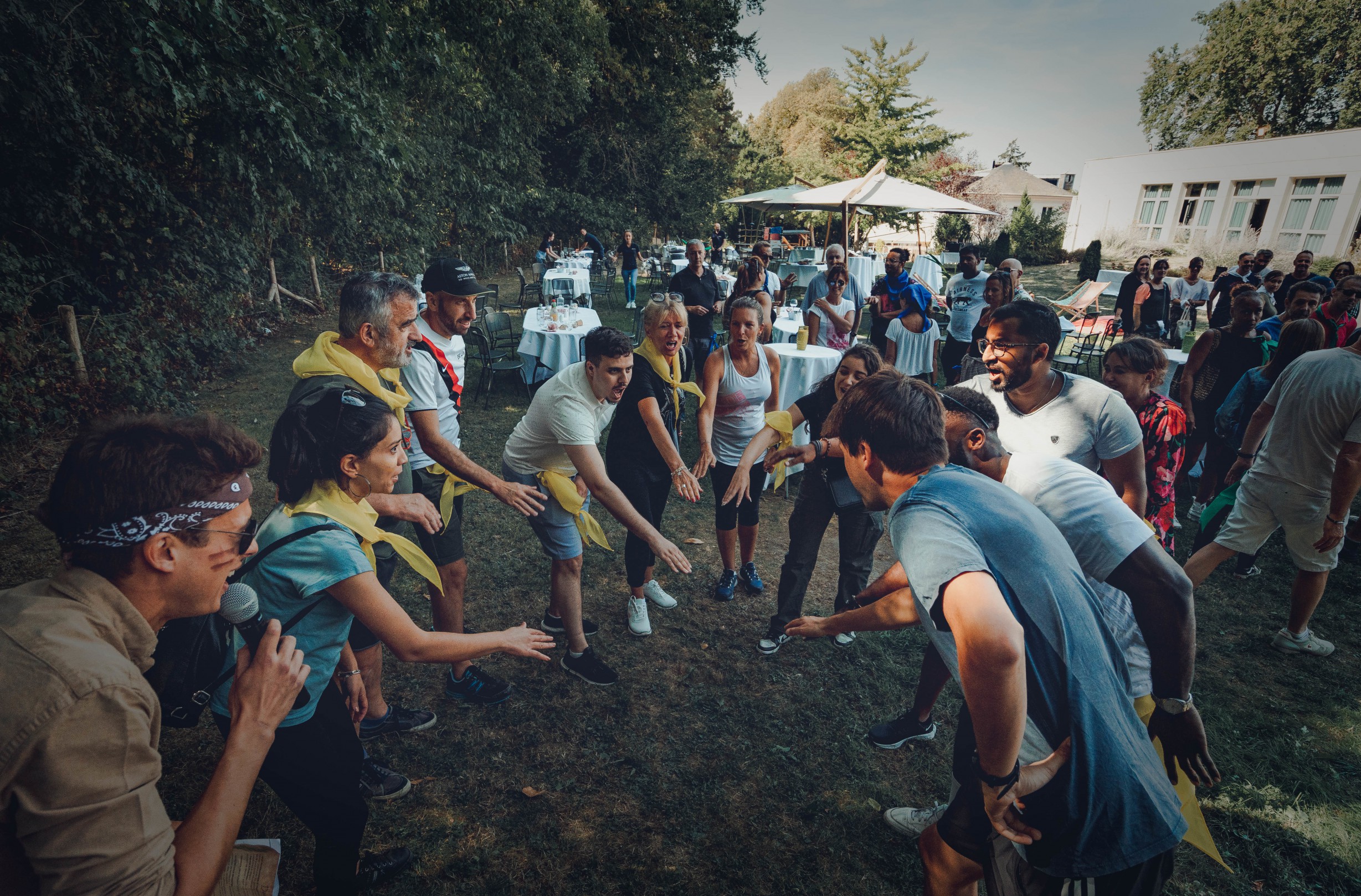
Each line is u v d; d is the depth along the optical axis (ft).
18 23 16.62
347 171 29.19
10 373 17.87
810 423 10.13
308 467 4.85
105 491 2.92
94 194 21.15
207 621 4.39
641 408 9.69
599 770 8.32
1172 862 4.36
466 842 7.24
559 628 11.05
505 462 9.31
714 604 12.25
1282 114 99.45
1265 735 9.26
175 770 8.06
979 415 5.46
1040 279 74.13
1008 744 3.76
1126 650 5.23
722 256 63.41
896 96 92.68
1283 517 10.38
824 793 8.11
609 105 70.38
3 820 2.59
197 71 18.84
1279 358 12.85
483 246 60.29
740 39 72.13
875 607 5.92
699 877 6.96
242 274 26.94
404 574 12.83
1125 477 7.26
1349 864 7.29
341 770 5.36
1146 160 80.53
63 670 2.61
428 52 30.09
